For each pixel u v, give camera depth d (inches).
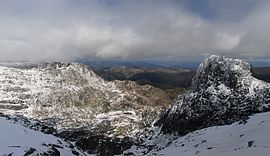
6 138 3750.0
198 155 4532.5
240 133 5167.3
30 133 4264.3
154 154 6412.4
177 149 6146.7
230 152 3981.3
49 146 3927.2
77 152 4525.1
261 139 4247.0
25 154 3363.7
